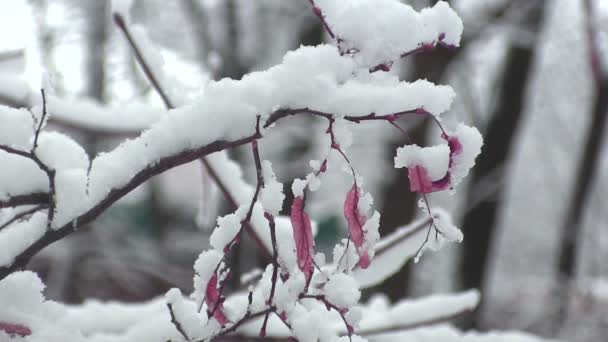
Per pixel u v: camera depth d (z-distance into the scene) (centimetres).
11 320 117
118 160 109
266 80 102
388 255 176
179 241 926
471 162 99
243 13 865
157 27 908
